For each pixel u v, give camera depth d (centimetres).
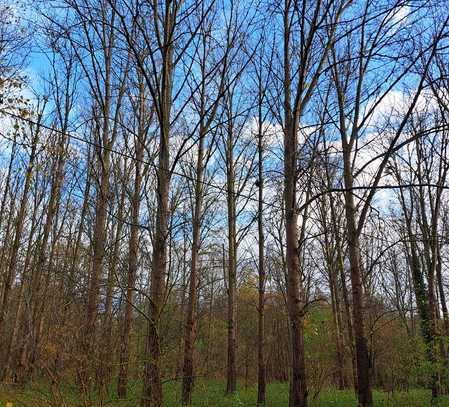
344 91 1162
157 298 632
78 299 769
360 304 1077
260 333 1466
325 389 1716
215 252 2191
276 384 2236
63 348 614
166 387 1075
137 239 1228
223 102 1194
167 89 729
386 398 1384
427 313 1480
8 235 2050
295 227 788
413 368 1235
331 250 1969
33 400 648
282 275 2134
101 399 597
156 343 614
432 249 1436
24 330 1587
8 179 1975
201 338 1988
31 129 1132
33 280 1650
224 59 986
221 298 2847
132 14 673
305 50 770
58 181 1644
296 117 812
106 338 665
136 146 1258
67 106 1502
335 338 1688
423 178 1636
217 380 1916
